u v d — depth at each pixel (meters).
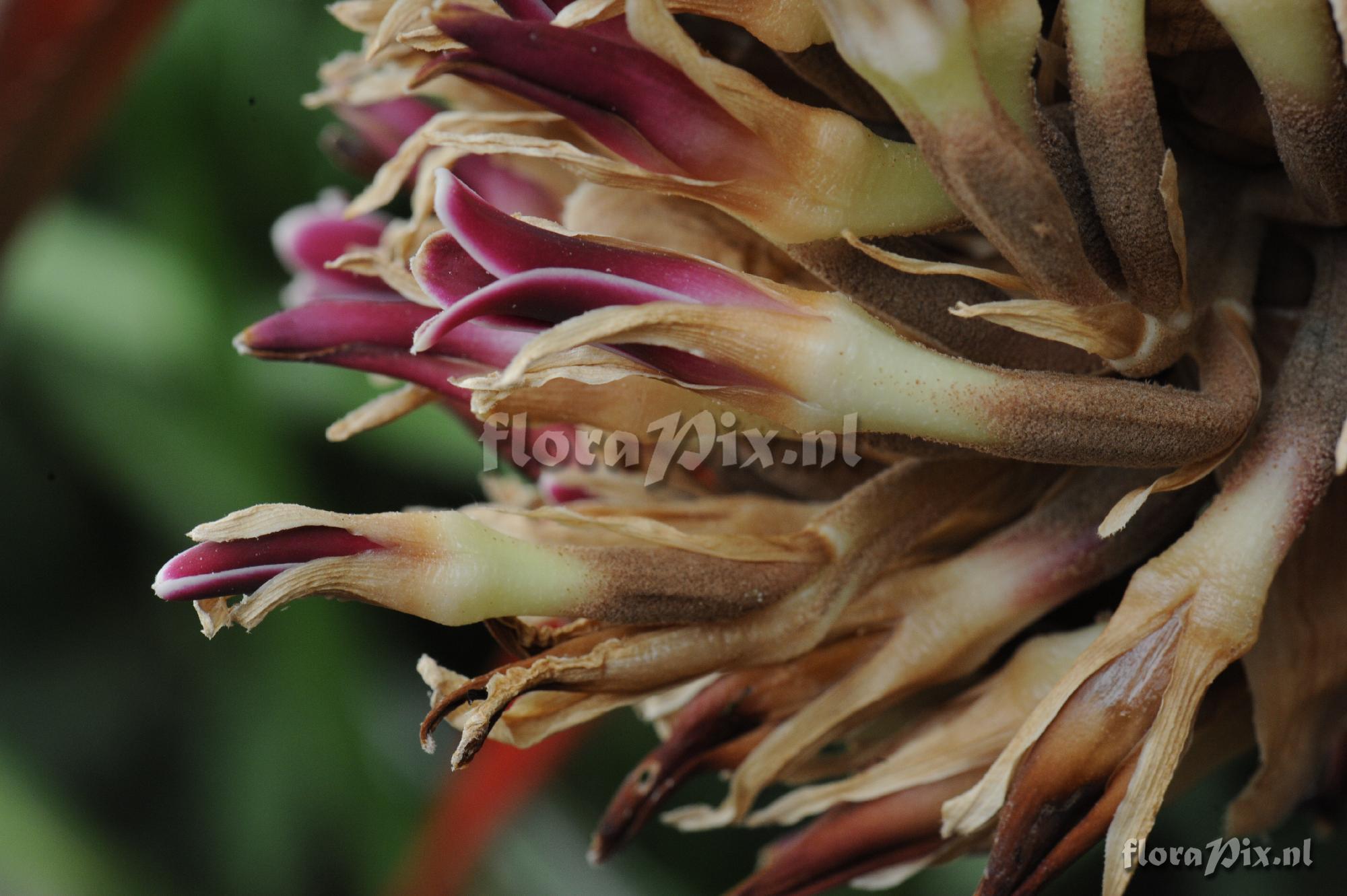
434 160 0.24
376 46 0.21
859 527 0.22
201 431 0.49
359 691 0.49
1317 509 0.23
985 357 0.22
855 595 0.22
